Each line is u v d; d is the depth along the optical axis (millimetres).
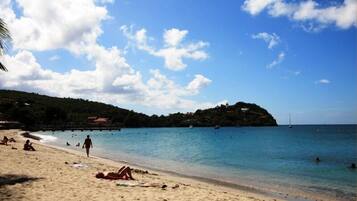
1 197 12266
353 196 19750
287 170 32844
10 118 144750
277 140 99750
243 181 24891
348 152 57469
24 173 17703
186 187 17438
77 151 47188
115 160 36656
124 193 14094
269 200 17172
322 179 26938
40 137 90938
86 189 14461
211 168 33656
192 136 129625
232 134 149375
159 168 31734
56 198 12562
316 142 88500
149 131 192625
